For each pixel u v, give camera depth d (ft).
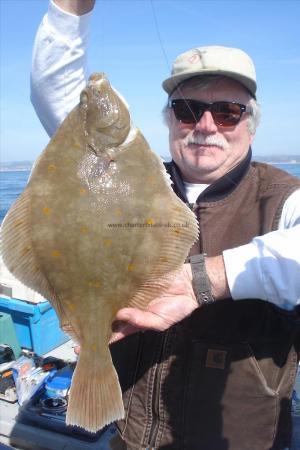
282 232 2.06
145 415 2.39
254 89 2.59
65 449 3.29
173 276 2.04
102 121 2.01
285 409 2.35
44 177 1.97
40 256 1.96
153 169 2.04
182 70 2.60
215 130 2.56
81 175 1.97
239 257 2.05
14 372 3.97
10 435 3.44
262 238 2.09
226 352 2.29
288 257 1.99
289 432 2.39
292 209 2.29
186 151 2.64
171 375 2.33
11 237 1.95
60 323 2.01
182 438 2.31
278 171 2.54
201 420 2.29
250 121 2.62
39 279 1.99
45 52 2.58
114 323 2.06
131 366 2.45
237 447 2.28
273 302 2.05
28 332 4.50
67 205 1.94
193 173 2.67
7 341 4.27
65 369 3.97
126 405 2.45
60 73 2.62
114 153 2.01
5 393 3.86
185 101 2.60
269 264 1.99
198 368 2.31
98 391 1.88
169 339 2.35
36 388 3.70
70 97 2.70
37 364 4.15
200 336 2.32
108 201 1.96
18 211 1.96
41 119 2.86
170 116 2.80
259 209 2.38
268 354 2.29
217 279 2.05
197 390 2.30
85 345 1.94
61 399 3.60
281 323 2.30
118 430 2.52
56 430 3.41
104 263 1.95
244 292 2.04
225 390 2.28
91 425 1.83
